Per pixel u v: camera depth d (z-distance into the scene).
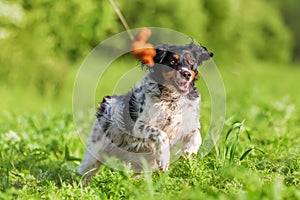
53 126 13.16
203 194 7.22
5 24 21.97
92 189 8.09
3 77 23.47
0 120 15.10
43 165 10.31
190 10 34.31
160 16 32.75
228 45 39.72
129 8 31.12
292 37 62.28
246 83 31.53
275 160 9.63
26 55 23.52
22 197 7.91
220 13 38.12
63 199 7.88
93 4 23.97
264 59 53.28
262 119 14.11
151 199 7.29
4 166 10.07
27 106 20.59
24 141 11.79
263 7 53.12
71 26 23.97
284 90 28.53
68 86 25.78
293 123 14.02
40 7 23.39
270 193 7.07
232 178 8.07
